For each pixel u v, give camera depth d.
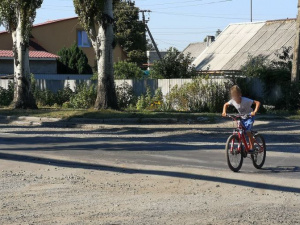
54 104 33.22
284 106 30.17
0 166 12.44
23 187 10.08
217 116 25.30
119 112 26.30
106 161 13.09
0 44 52.53
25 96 29.53
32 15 28.92
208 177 10.83
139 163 12.79
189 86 29.92
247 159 13.27
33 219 7.79
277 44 45.97
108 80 27.48
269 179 10.55
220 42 52.69
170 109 30.19
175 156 13.94
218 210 8.22
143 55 65.06
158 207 8.43
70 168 12.12
